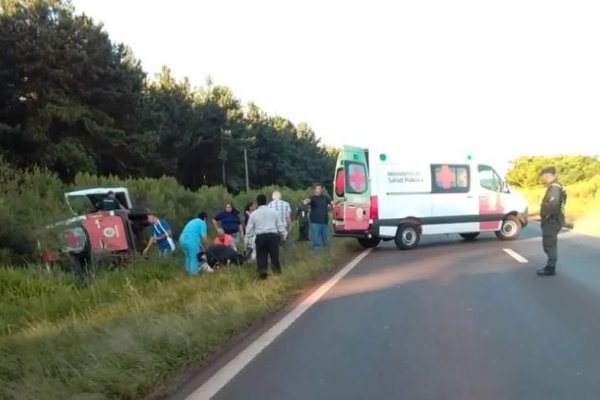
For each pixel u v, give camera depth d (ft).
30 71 121.19
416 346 23.84
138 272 42.19
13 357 21.52
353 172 61.41
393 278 41.55
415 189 61.93
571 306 30.60
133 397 18.62
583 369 20.44
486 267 45.37
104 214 48.37
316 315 30.14
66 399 17.69
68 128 126.93
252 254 47.78
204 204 86.84
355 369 21.07
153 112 174.19
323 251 54.24
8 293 34.73
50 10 127.24
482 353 22.63
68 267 43.32
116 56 136.26
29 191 52.70
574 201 137.28
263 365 21.76
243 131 222.07
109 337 23.26
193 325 25.29
